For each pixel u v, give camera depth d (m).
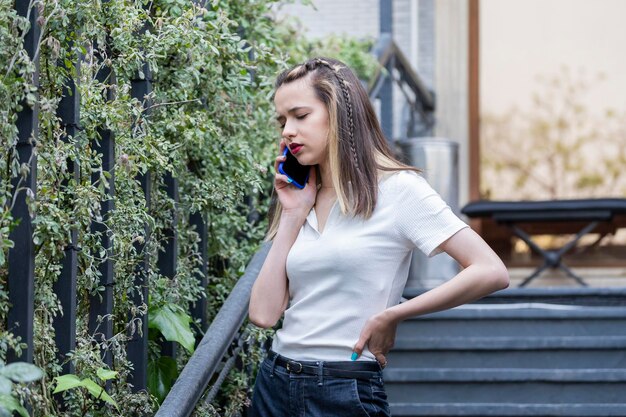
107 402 2.49
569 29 8.48
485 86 8.55
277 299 2.36
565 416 4.33
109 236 2.50
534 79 8.51
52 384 2.29
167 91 2.92
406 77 7.57
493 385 4.56
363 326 2.23
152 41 2.75
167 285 2.89
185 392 2.50
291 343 2.26
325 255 2.24
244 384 3.23
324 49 5.55
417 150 6.73
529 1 8.54
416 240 2.23
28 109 2.05
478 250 2.20
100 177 2.40
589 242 8.03
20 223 2.06
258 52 3.37
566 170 8.40
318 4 8.30
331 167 2.27
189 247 3.09
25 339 2.04
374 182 2.25
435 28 8.41
